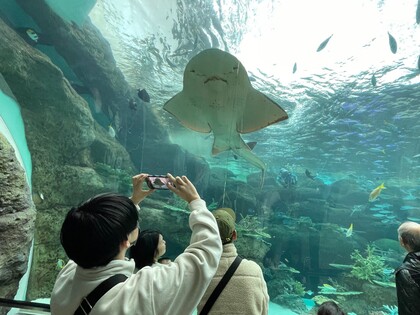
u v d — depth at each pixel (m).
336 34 7.46
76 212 0.90
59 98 6.63
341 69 8.35
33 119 5.93
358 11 6.87
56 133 6.50
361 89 8.91
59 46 8.62
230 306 1.43
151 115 10.29
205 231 1.01
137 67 9.59
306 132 10.64
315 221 11.61
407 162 11.41
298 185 11.57
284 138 11.04
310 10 6.75
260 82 8.47
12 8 7.54
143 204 7.33
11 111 5.29
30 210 3.06
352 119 9.80
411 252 1.94
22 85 5.88
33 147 5.75
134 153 10.23
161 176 1.22
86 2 8.15
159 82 9.74
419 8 5.80
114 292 0.83
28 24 8.02
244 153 6.30
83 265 0.87
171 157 10.28
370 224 12.04
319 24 7.13
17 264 2.87
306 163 11.80
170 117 10.47
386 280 6.73
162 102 10.18
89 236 0.85
